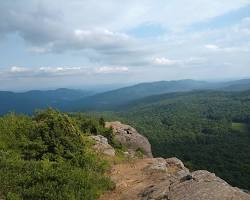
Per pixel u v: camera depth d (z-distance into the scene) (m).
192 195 9.86
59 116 17.16
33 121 18.89
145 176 14.48
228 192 9.84
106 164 16.05
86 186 12.14
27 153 15.28
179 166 17.92
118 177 14.44
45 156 15.08
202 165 118.38
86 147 17.34
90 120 25.17
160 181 13.24
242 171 108.12
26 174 12.49
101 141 21.66
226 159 127.25
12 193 10.98
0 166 13.09
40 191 11.28
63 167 13.62
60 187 11.78
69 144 15.88
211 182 10.62
